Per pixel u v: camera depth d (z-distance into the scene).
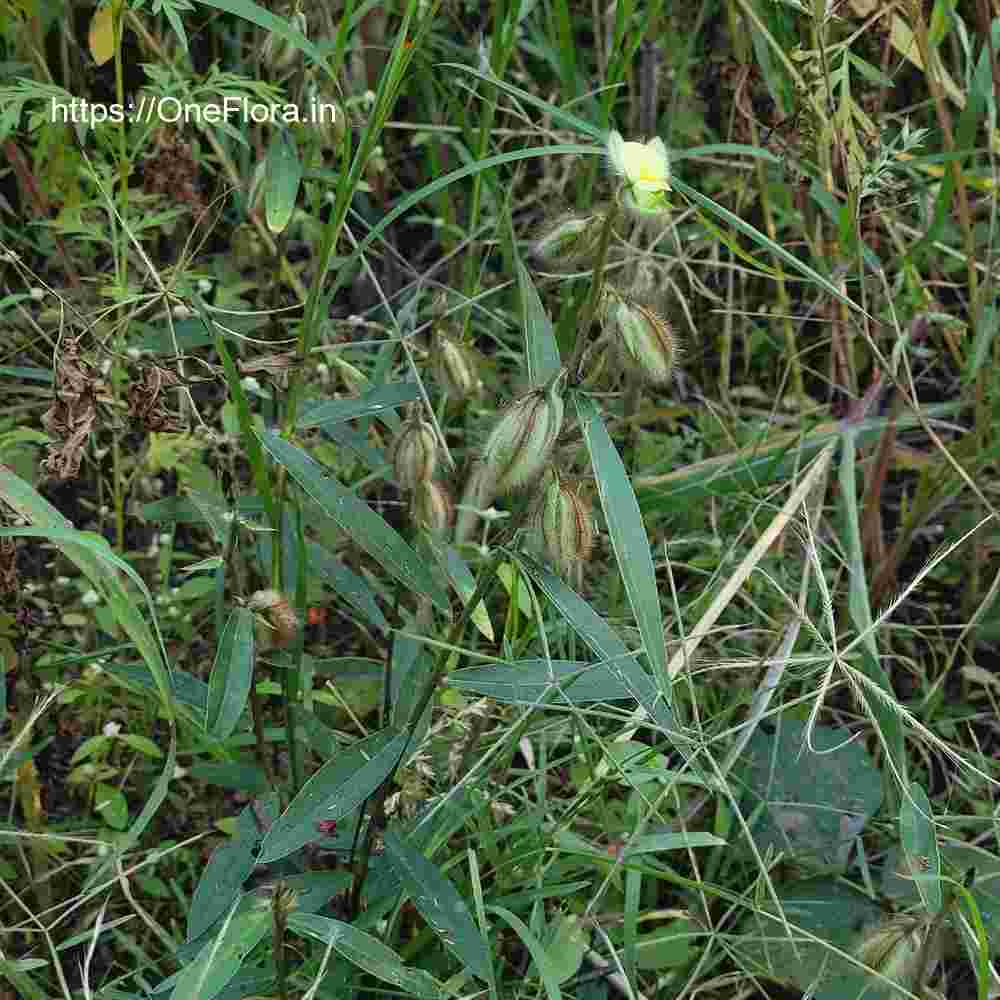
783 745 0.69
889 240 0.85
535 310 0.52
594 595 0.74
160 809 0.66
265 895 0.55
